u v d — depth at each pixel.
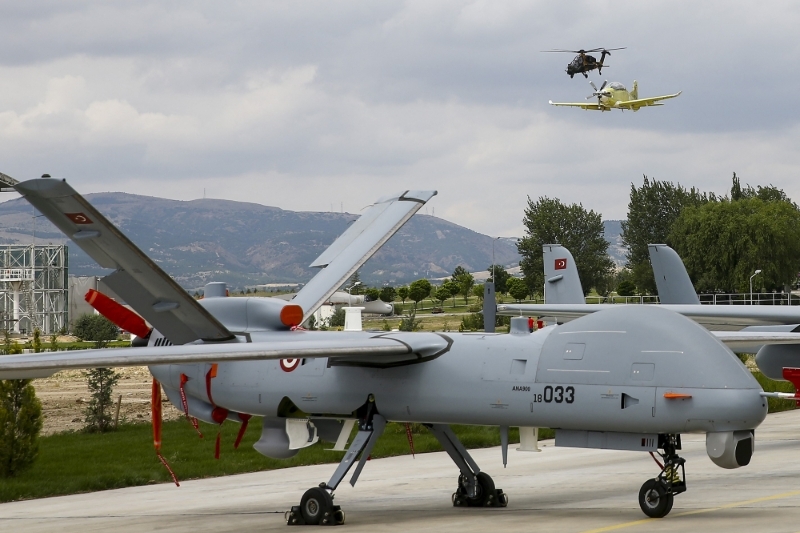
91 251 27.16
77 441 53.06
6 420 39.72
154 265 27.00
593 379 25.23
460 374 27.16
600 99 154.00
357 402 28.67
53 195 24.27
